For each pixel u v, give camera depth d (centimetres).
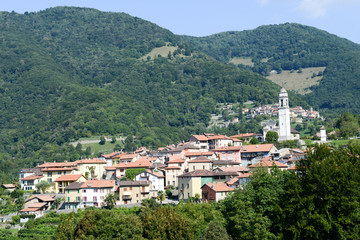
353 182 14175
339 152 16075
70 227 16912
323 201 14488
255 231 14150
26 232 19562
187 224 15062
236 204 14862
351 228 14112
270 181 15525
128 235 15175
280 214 14562
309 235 14200
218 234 14312
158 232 14825
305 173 15525
